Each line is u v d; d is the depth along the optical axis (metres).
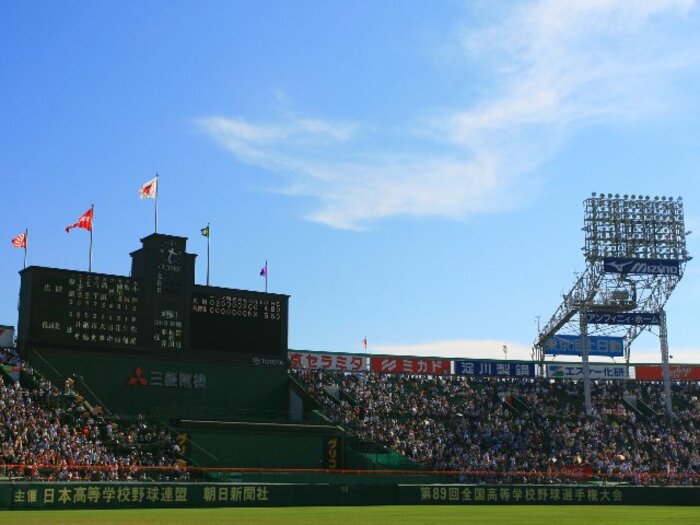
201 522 36.91
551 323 103.75
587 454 88.69
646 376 106.38
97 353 72.31
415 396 94.62
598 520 44.41
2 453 57.78
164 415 74.25
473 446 85.50
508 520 43.41
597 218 100.50
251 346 80.12
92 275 72.50
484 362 101.38
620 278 99.81
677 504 67.38
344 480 72.88
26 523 34.69
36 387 67.56
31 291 69.62
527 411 96.50
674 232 101.31
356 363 95.50
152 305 75.00
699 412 102.31
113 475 60.56
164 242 76.38
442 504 62.12
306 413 82.12
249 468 69.50
